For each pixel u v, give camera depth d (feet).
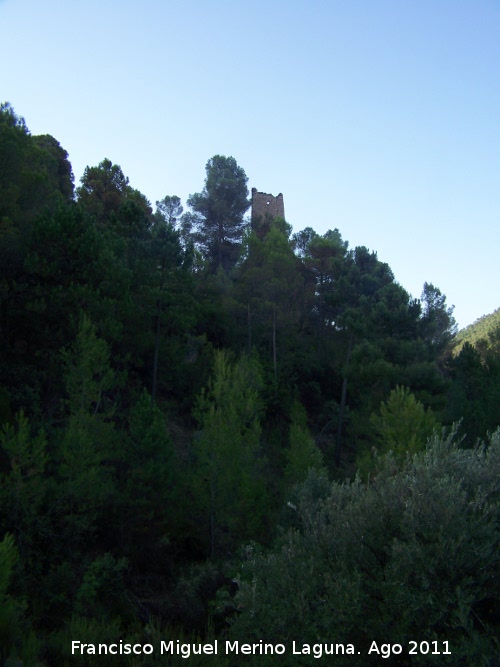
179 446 83.46
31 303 68.39
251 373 86.22
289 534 29.94
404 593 23.44
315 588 26.16
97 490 55.36
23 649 31.40
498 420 85.15
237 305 116.78
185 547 64.59
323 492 59.93
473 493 27.84
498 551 24.54
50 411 68.18
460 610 22.43
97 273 75.00
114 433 61.41
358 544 26.94
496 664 21.11
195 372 98.32
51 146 143.95
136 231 98.63
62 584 48.65
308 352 126.11
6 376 67.31
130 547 58.65
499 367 107.96
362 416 93.71
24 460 50.29
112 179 145.48
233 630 28.40
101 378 63.93
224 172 188.03
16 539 49.19
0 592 32.65
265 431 100.53
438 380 92.48
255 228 180.45
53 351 70.18
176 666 33.60
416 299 108.88
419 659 22.26
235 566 57.16
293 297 128.16
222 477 64.75
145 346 86.89
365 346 96.89
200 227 183.52
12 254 74.84
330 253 142.20
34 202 85.30
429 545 24.35
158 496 59.52
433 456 30.27
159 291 87.61
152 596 55.72
